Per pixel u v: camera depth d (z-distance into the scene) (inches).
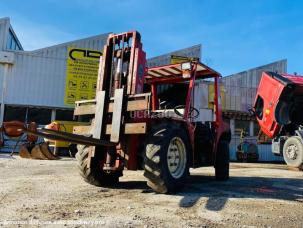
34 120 711.7
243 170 436.5
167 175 193.5
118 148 205.9
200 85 677.3
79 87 732.0
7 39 709.3
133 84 203.0
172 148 205.3
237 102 847.1
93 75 741.9
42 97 710.5
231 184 269.4
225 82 844.0
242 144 732.7
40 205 163.9
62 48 729.0
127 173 319.9
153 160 190.9
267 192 227.9
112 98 203.5
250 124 853.2
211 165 282.4
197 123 276.1
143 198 188.1
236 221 143.9
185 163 210.7
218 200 188.9
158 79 269.0
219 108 290.8
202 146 271.0
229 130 313.9
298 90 466.9
